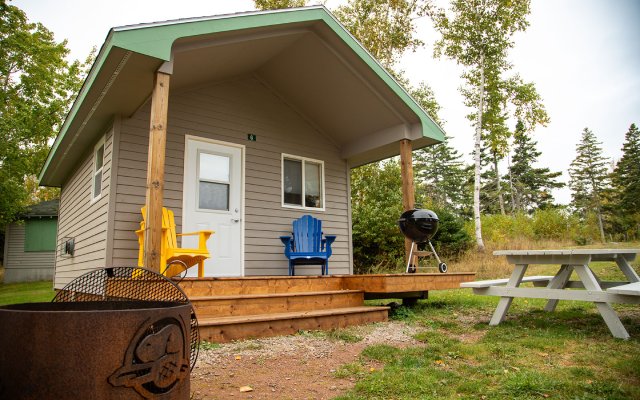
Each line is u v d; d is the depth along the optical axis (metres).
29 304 1.92
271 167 7.32
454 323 4.44
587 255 3.74
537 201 36.88
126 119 5.80
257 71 7.24
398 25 14.76
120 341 1.43
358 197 15.05
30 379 1.37
